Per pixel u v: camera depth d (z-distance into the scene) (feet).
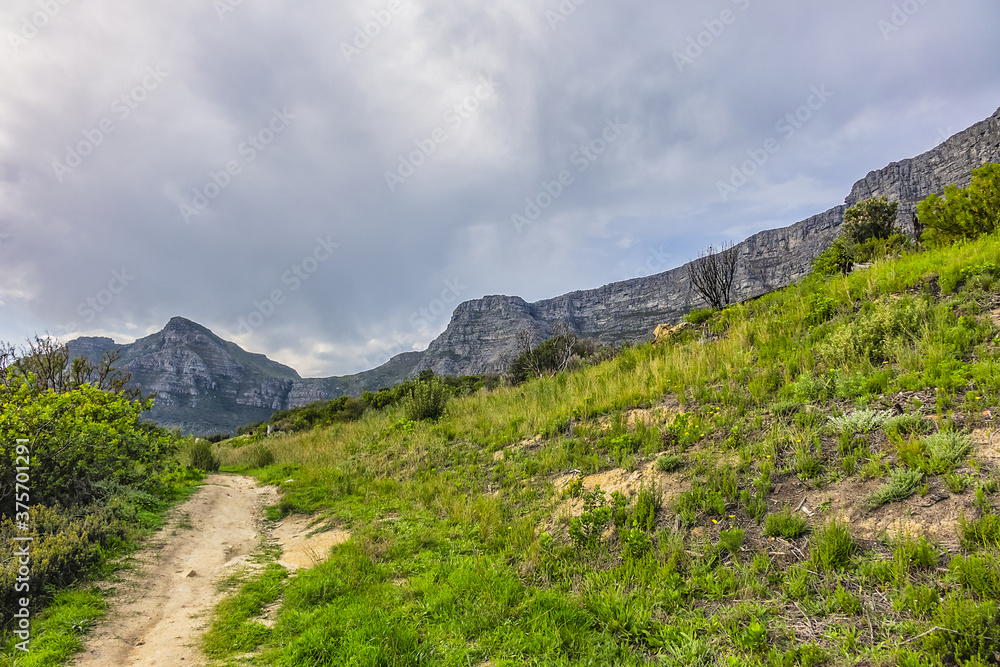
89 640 14.35
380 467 38.34
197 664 13.04
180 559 22.45
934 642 9.48
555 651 12.16
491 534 21.07
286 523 30.40
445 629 13.88
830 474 16.66
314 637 13.46
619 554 16.92
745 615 12.29
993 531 11.64
